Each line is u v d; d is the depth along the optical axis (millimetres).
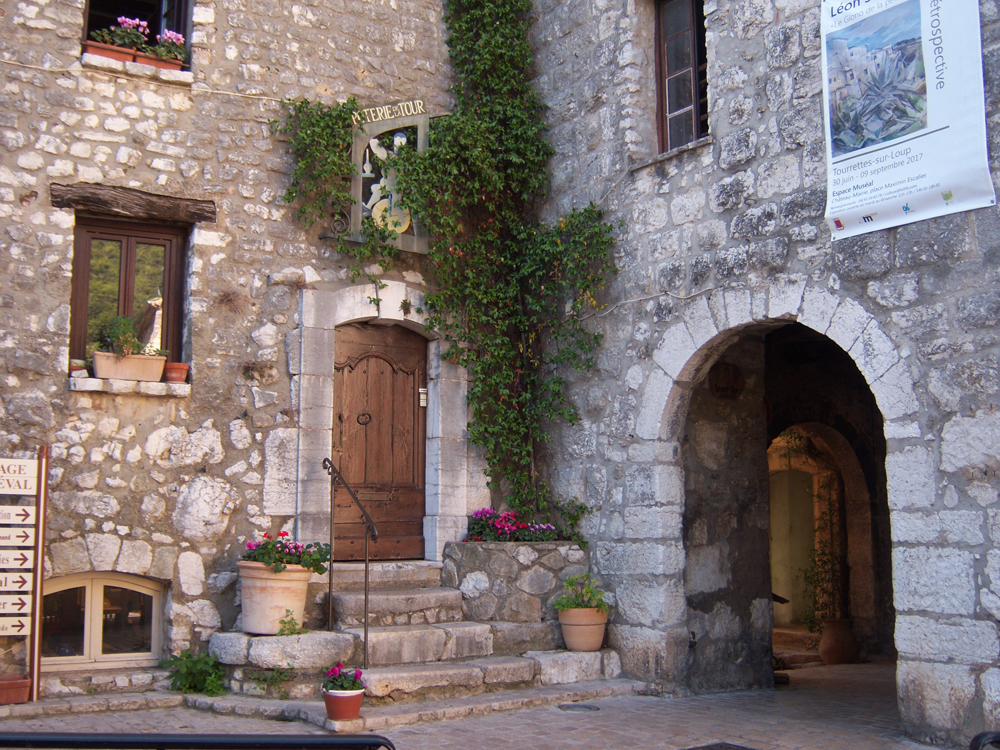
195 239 6215
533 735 4816
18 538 5223
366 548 5535
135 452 5832
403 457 7027
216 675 5484
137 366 5883
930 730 4621
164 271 6281
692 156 6148
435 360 7125
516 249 7328
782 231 5551
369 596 6078
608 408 6605
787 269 5500
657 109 6750
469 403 7141
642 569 6211
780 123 5629
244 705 5102
